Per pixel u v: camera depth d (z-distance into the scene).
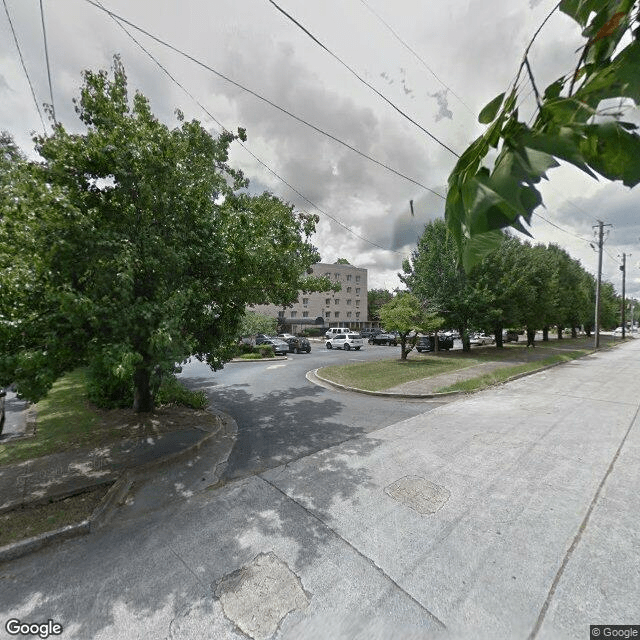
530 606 2.23
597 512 3.30
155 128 4.38
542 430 5.78
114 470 4.35
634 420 6.32
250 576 2.56
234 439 5.70
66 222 3.56
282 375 12.66
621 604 2.22
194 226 5.43
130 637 2.08
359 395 9.03
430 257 18.94
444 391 8.77
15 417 6.70
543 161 0.58
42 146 4.24
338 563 2.68
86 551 2.90
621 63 0.57
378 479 4.12
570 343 28.28
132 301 4.39
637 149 0.55
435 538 2.97
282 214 6.41
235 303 6.50
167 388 7.68
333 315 56.44
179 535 3.11
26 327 3.67
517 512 3.33
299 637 2.05
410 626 2.11
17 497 3.66
